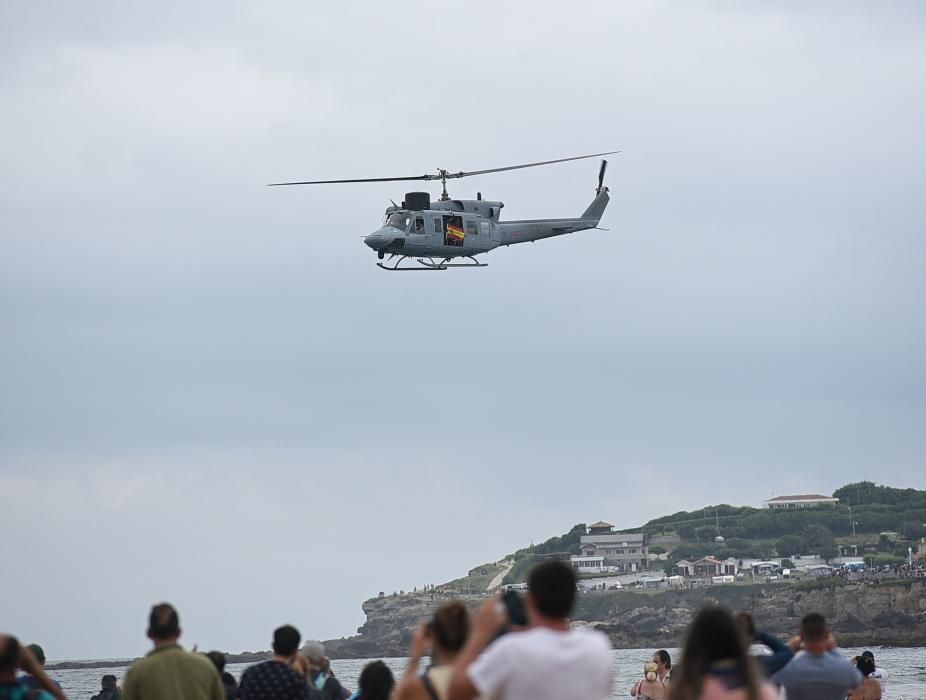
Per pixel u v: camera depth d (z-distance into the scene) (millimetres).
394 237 169875
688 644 31234
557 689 29625
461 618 35594
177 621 45531
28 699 41000
